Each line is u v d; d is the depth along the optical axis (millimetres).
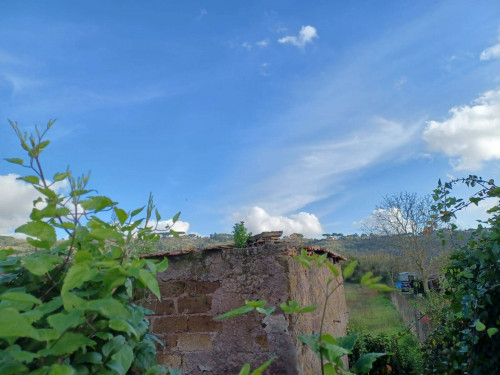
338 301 8758
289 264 5523
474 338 3252
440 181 4113
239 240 7000
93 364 1503
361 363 1494
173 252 5980
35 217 1497
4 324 1070
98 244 1733
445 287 4434
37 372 1241
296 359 5148
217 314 5641
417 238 17469
